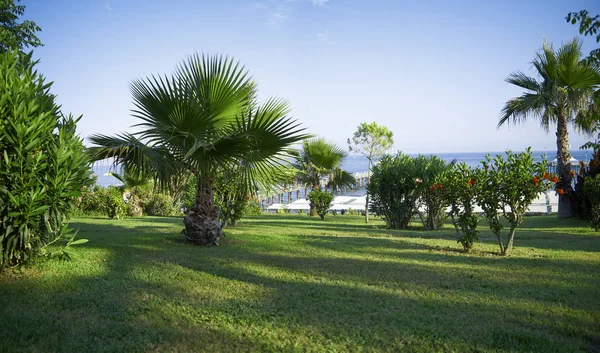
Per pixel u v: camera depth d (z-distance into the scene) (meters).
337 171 22.69
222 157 6.93
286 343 3.04
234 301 4.03
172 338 3.09
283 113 7.29
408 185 13.20
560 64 14.62
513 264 6.23
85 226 11.45
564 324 3.53
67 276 4.80
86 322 3.39
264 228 12.00
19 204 4.52
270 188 7.96
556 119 15.38
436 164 13.35
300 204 26.36
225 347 2.96
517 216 7.09
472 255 7.12
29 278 4.67
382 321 3.52
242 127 7.21
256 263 6.02
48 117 5.01
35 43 15.88
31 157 4.63
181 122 6.98
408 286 4.78
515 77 15.80
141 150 6.52
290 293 4.36
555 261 6.45
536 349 2.98
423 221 13.33
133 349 2.89
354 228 12.93
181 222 13.31
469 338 3.16
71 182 5.06
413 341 3.10
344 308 3.88
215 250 7.09
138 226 11.56
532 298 4.31
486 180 7.29
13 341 2.98
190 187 13.21
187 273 5.20
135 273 5.10
